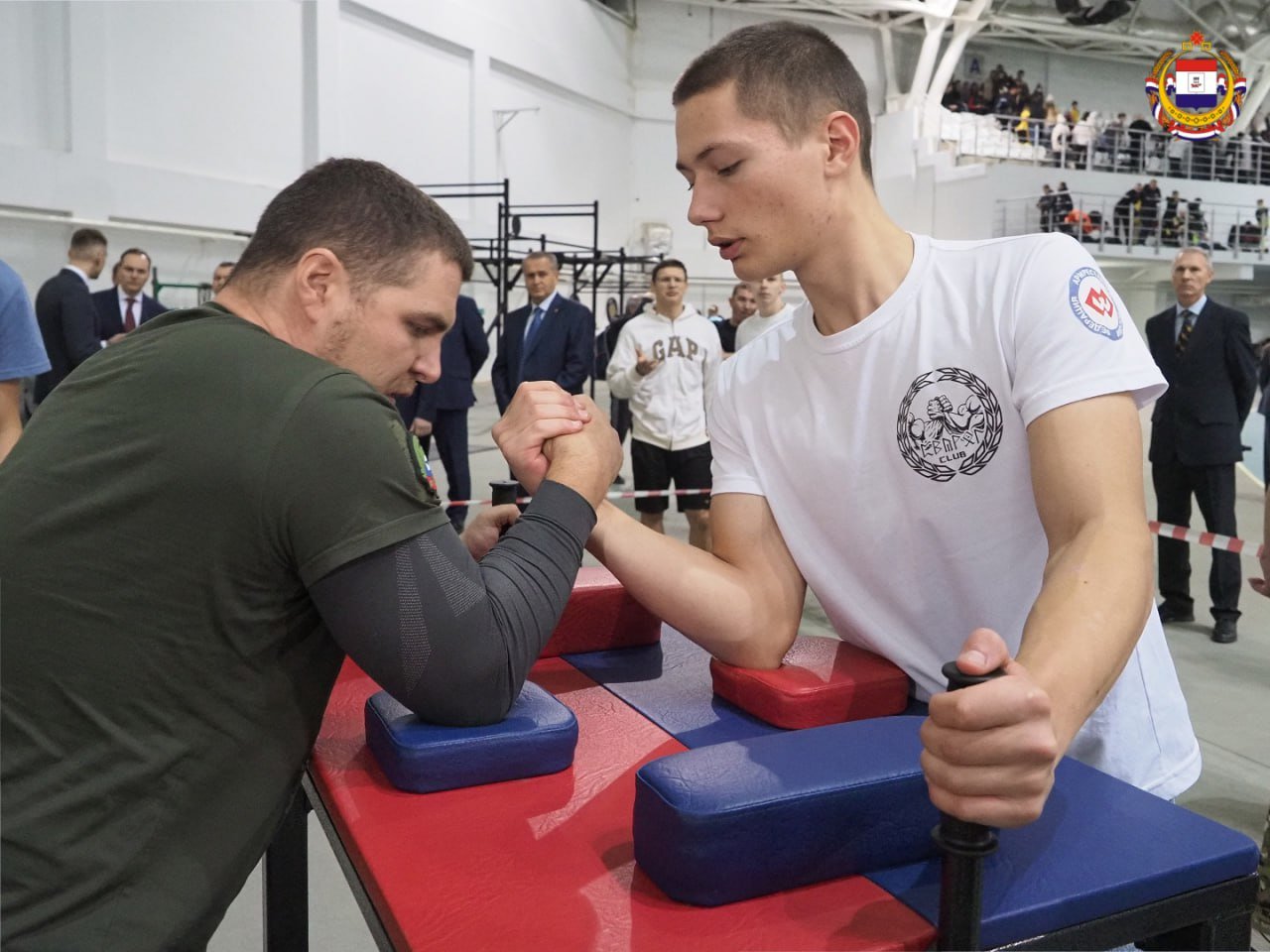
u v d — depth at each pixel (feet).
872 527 3.46
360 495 2.57
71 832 2.48
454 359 16.93
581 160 48.32
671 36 52.37
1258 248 52.37
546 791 2.81
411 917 2.17
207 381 2.60
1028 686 1.82
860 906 2.21
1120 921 2.25
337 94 34.30
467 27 39.83
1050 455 2.84
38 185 25.70
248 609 2.57
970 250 3.26
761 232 3.19
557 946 2.06
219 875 2.62
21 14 25.43
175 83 29.32
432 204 3.12
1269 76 60.23
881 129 57.31
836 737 2.55
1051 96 64.28
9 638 2.51
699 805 2.18
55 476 2.60
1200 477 13.10
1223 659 11.94
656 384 15.08
